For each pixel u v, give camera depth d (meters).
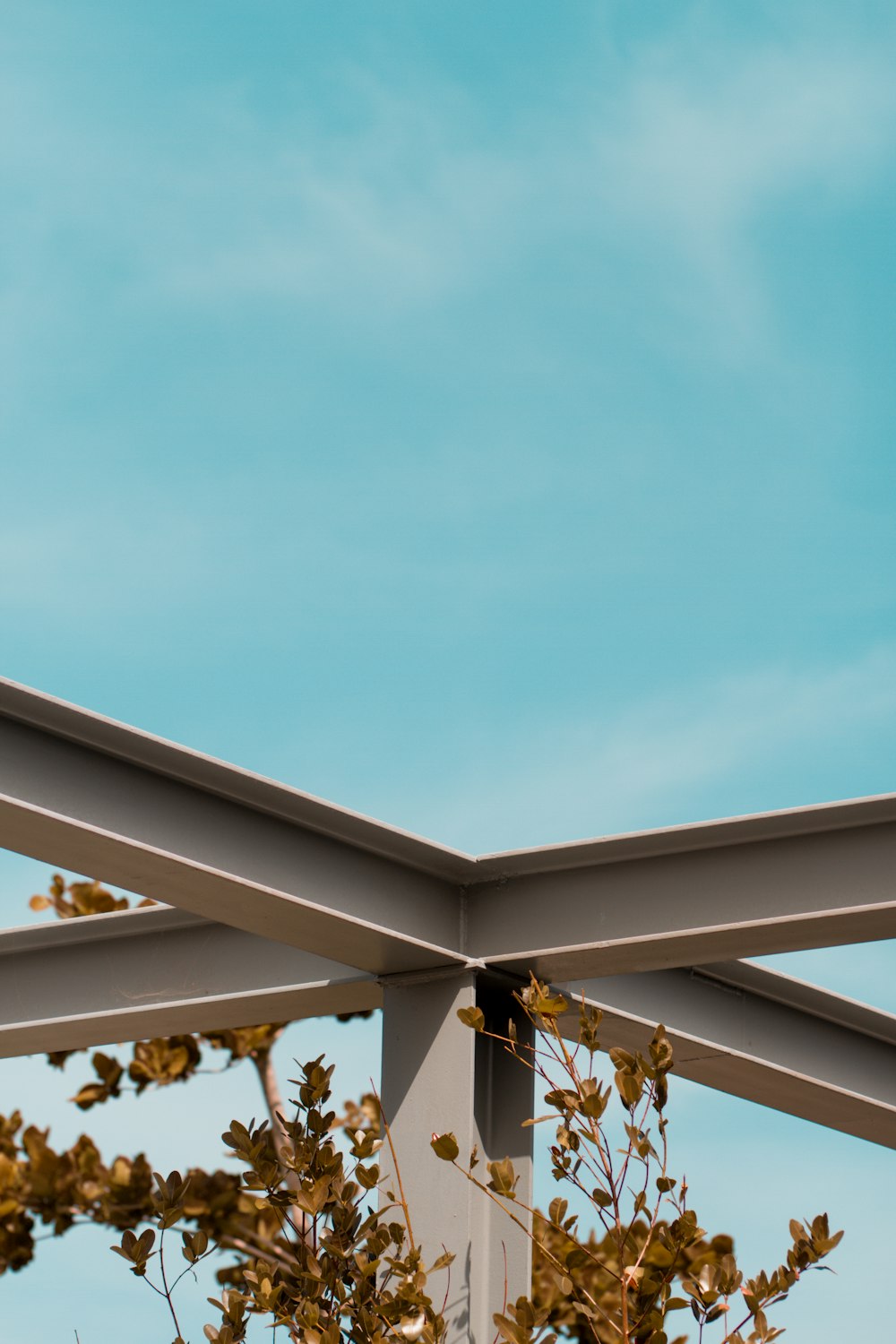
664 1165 3.35
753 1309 3.41
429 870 3.98
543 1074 3.51
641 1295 3.39
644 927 3.79
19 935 4.46
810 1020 4.67
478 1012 3.65
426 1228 3.72
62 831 3.39
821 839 3.70
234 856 3.62
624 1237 3.35
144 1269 3.66
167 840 3.53
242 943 4.27
